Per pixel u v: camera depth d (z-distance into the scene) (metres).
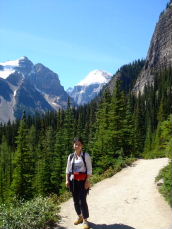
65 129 48.16
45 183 40.28
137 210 10.90
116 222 9.71
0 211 9.57
